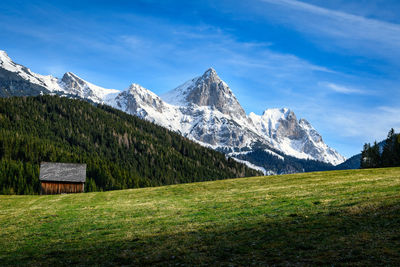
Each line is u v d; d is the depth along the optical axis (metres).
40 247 24.47
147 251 20.92
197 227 26.56
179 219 31.03
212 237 22.83
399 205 24.31
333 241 18.58
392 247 16.52
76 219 35.66
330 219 23.72
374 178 47.97
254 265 16.38
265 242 20.09
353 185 41.94
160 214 35.09
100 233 27.70
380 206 24.92
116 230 28.41
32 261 20.80
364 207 25.55
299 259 16.47
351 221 22.33
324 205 29.94
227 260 17.67
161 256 19.55
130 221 32.19
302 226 22.86
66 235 28.06
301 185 49.00
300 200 34.53
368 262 15.04
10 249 24.44
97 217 36.09
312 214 26.53
